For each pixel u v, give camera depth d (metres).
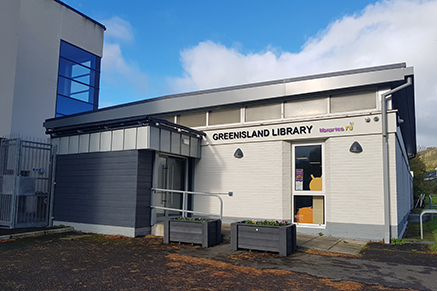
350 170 9.95
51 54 19.05
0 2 18.14
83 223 11.23
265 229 7.91
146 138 10.12
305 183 10.91
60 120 16.42
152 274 6.00
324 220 10.51
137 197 10.16
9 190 11.27
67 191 11.86
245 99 11.57
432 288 5.36
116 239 9.66
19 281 5.48
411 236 11.42
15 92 17.14
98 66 22.08
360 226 9.66
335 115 10.33
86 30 21.36
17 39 17.45
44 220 12.02
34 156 13.90
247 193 11.56
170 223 9.16
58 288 5.14
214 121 12.58
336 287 5.36
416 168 34.28
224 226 11.27
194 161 12.73
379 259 7.32
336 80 10.11
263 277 5.88
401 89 9.66
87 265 6.62
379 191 9.52
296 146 11.17
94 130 11.45
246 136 11.73
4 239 9.56
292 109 11.16
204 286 5.35
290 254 7.77
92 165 11.31
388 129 9.52
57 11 19.56
